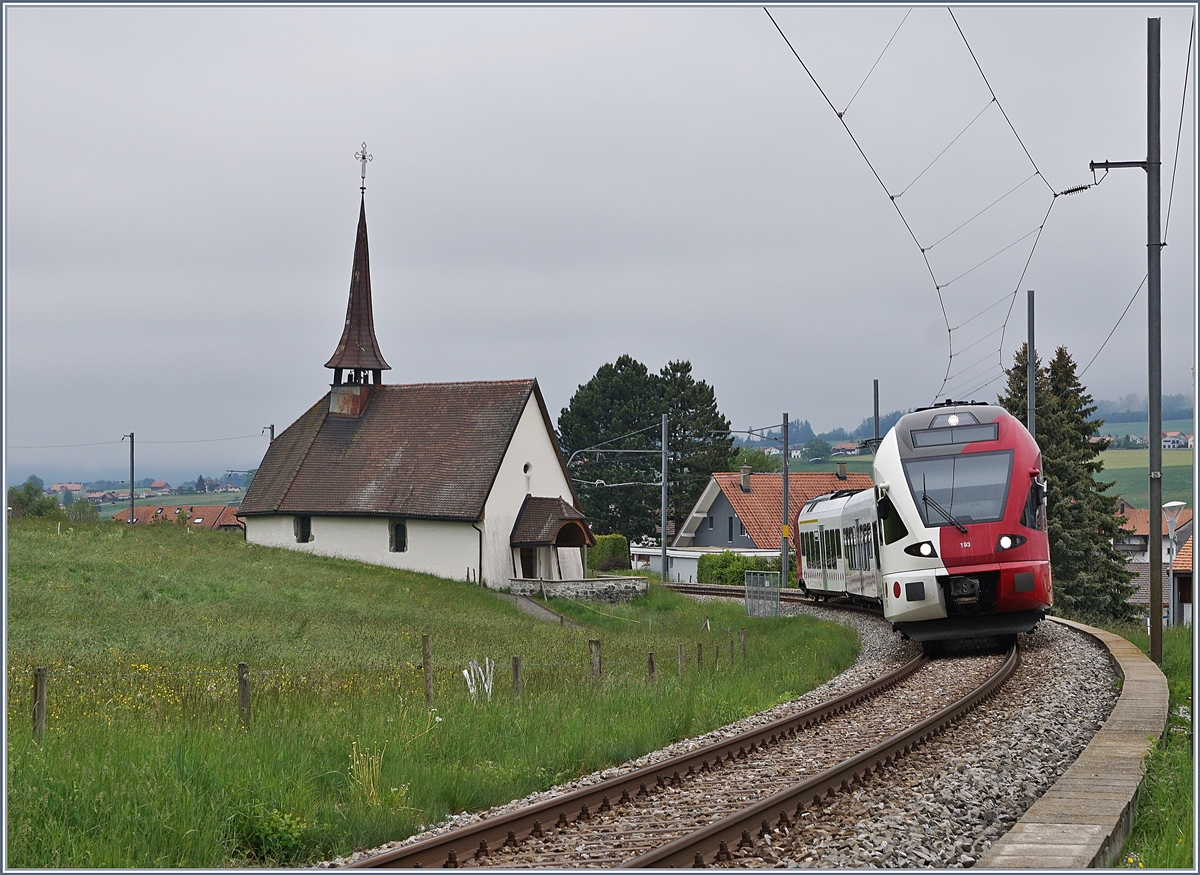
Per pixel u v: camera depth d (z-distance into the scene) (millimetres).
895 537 22766
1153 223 19906
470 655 26156
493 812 11344
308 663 22562
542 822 10219
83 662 21078
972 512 22219
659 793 11477
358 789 11609
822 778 10836
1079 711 15656
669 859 8617
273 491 60094
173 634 26719
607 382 92375
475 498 53750
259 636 27500
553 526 54156
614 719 16312
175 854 9383
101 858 8867
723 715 17453
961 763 12047
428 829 10797
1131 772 10445
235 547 54688
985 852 8359
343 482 58594
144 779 10555
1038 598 22125
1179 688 17000
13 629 25484
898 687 19422
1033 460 22844
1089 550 50938
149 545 49281
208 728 14102
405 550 55688
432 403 60125
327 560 54344
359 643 27891
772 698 19750
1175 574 52312
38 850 8984
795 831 9602
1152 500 20156
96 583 35375
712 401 93125
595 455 91250
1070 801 9383
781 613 41156
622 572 71062
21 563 37000
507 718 15656
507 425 56250
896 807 10203
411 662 24062
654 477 90562
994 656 22406
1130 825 9484
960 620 22531
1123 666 18641
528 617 43312
